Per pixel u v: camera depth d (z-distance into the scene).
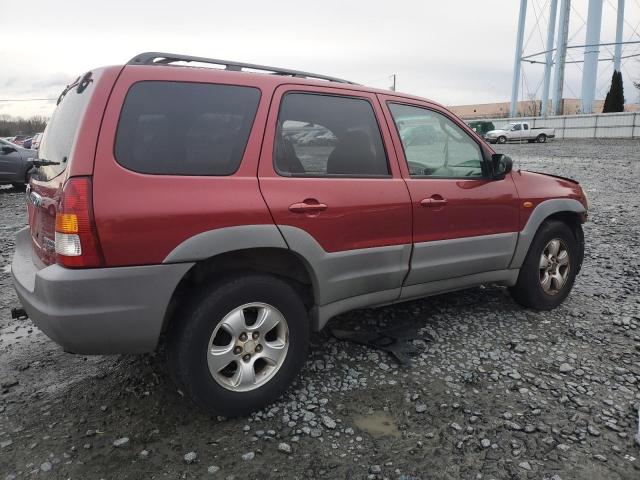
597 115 42.72
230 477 2.47
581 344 3.92
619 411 3.02
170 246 2.58
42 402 3.13
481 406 3.07
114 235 2.46
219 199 2.72
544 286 4.51
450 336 4.02
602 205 10.41
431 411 3.02
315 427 2.87
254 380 2.95
